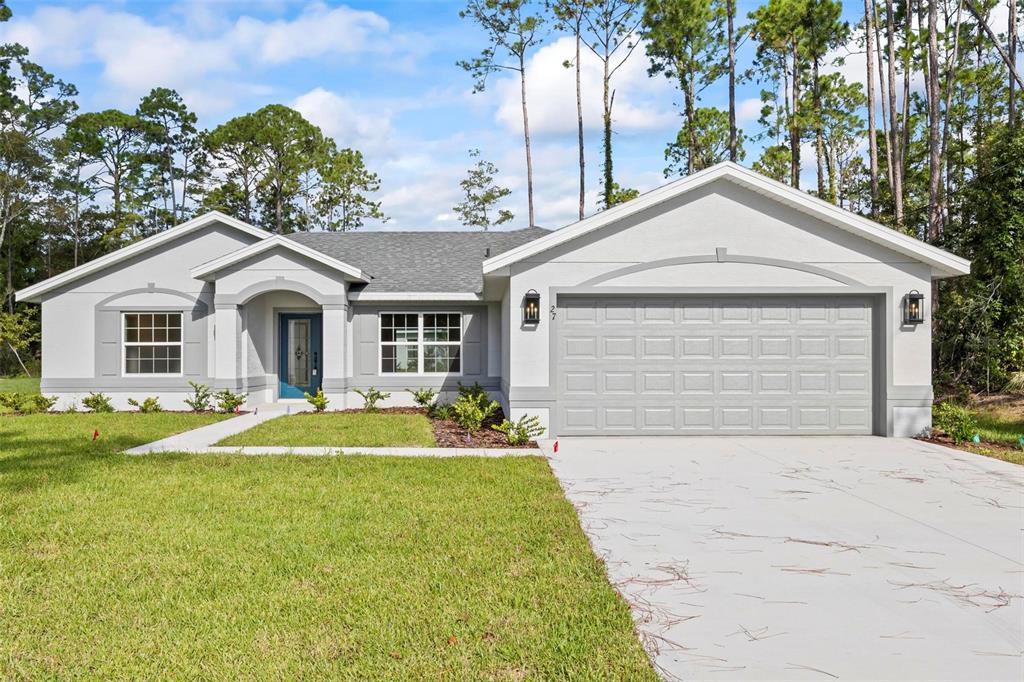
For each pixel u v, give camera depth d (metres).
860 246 12.10
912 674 3.56
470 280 17.67
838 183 38.56
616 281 12.06
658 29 31.98
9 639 3.91
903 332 12.06
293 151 45.47
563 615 4.24
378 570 5.04
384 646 3.81
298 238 21.34
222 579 4.86
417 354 17.25
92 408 16.47
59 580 4.85
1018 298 17.20
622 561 5.36
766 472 8.95
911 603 4.54
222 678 3.47
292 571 5.02
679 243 12.11
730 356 12.19
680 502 7.30
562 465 9.40
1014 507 7.15
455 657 3.68
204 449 10.48
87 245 45.84
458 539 5.81
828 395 12.22
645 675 3.51
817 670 3.60
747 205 12.11
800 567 5.25
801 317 12.22
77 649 3.80
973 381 17.78
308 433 12.20
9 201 37.09
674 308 12.19
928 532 6.21
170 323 17.34
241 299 16.17
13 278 41.91
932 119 21.58
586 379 12.13
